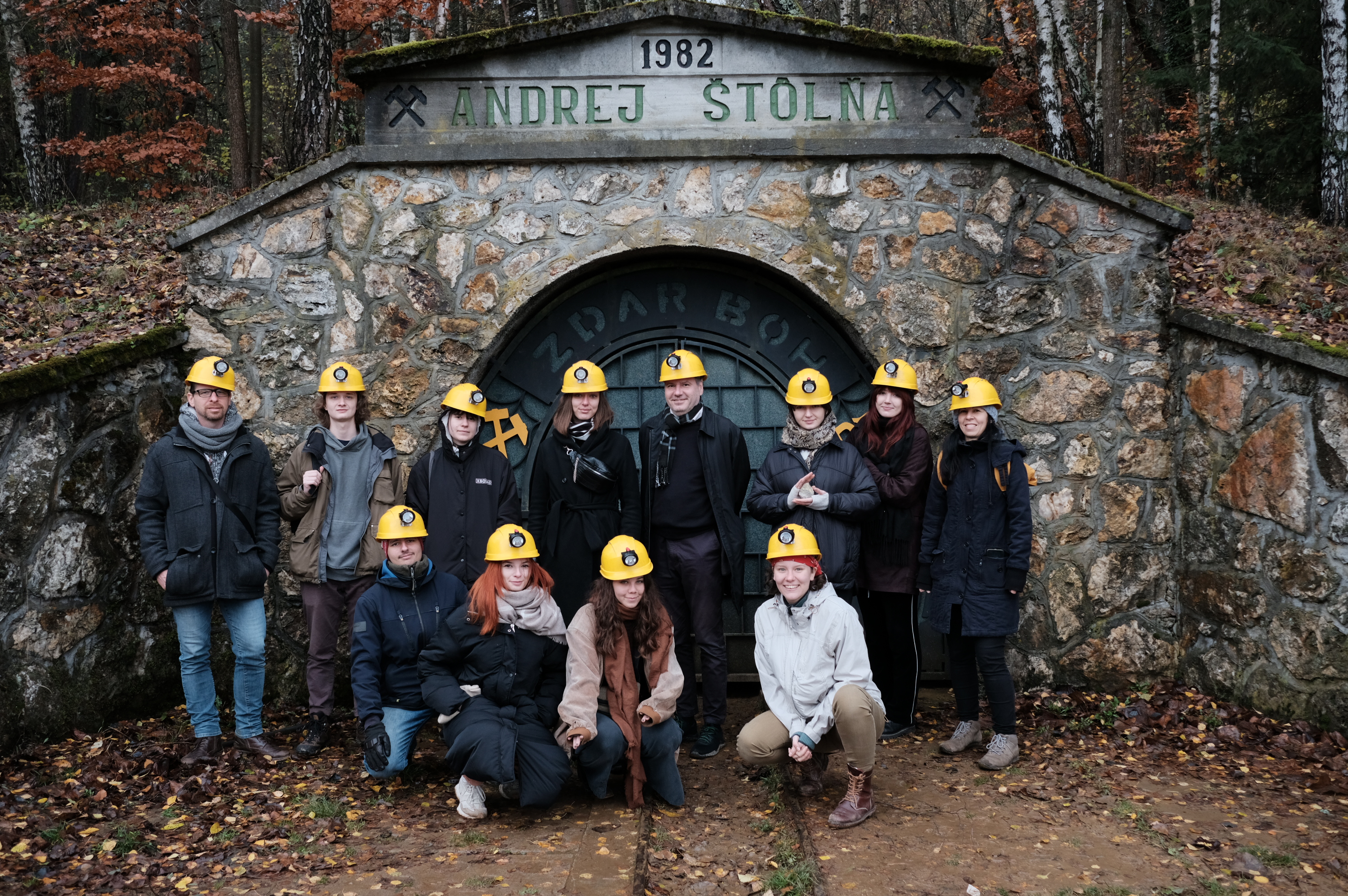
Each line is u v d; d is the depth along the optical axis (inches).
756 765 164.7
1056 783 174.7
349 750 193.5
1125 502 226.7
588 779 164.7
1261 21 509.4
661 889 134.2
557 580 189.3
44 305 268.5
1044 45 463.2
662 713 161.3
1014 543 178.7
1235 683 209.0
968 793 171.0
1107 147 506.9
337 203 224.7
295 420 225.9
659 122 225.3
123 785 169.9
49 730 189.6
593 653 162.1
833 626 158.1
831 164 227.1
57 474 196.5
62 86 493.0
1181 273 265.4
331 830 154.5
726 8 221.0
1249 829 153.2
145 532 178.9
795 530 159.9
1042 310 227.1
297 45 414.6
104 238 355.9
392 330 226.1
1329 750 182.7
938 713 218.1
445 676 164.2
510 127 224.5
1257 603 203.5
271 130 856.3
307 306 225.5
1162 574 226.8
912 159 226.8
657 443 193.8
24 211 447.8
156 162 481.7
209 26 662.5
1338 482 187.0
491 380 237.6
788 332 240.2
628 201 226.2
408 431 226.8
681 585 193.5
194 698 181.8
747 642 239.9
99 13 485.4
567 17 219.1
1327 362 187.6
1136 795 168.4
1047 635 225.9
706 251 229.5
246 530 183.8
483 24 757.3
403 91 223.8
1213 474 216.8
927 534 188.9
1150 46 649.6
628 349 240.2
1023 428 227.8
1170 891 132.6
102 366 205.9
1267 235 329.7
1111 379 227.1
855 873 139.0
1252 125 506.0
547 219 226.1
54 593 194.1
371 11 427.5
